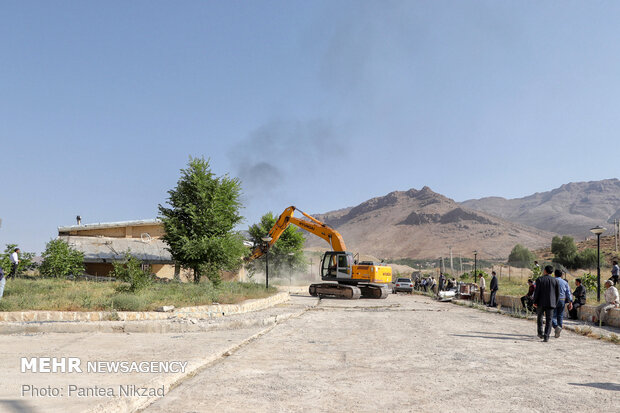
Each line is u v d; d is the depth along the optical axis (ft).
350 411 16.63
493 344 33.19
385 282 100.37
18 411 15.38
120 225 119.85
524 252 383.65
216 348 29.45
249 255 99.14
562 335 39.06
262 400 17.87
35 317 42.32
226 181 94.53
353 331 40.16
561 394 19.29
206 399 17.97
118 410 16.07
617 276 79.36
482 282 77.87
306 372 23.07
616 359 27.68
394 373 23.06
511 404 17.72
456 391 19.60
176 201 90.84
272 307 65.72
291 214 98.63
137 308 47.29
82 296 51.24
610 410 17.15
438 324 46.42
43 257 91.91
